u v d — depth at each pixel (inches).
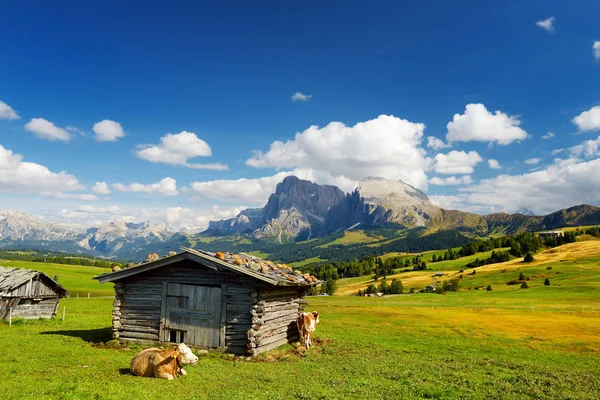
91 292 3745.1
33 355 781.9
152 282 992.9
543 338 1581.0
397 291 6259.8
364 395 575.5
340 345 1113.4
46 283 1669.5
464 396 589.9
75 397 490.9
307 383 650.2
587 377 808.9
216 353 883.4
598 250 7780.5
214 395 561.9
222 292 915.4
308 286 1081.4
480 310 2765.7
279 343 994.1
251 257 1127.0
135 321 995.9
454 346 1314.0
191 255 924.6
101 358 791.1
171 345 936.3
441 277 7554.1
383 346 1179.3
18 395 493.0
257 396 557.0
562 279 5556.1
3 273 1628.9
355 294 6825.8
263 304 893.2
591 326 1957.4
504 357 1151.6
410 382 675.4
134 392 540.1
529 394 622.5
